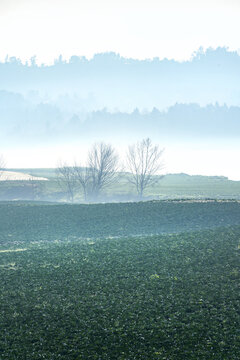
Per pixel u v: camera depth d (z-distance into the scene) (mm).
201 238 71562
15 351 36406
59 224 93188
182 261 59000
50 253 67438
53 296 47844
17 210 104750
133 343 37344
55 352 36219
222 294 46594
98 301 46031
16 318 42625
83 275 54781
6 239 83438
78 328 40219
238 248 63875
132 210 99688
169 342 37281
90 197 169625
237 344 36438
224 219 88812
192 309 43281
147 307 44125
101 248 69062
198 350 35719
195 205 99688
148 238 74938
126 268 57062
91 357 35312
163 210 97812
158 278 52500
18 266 60094
